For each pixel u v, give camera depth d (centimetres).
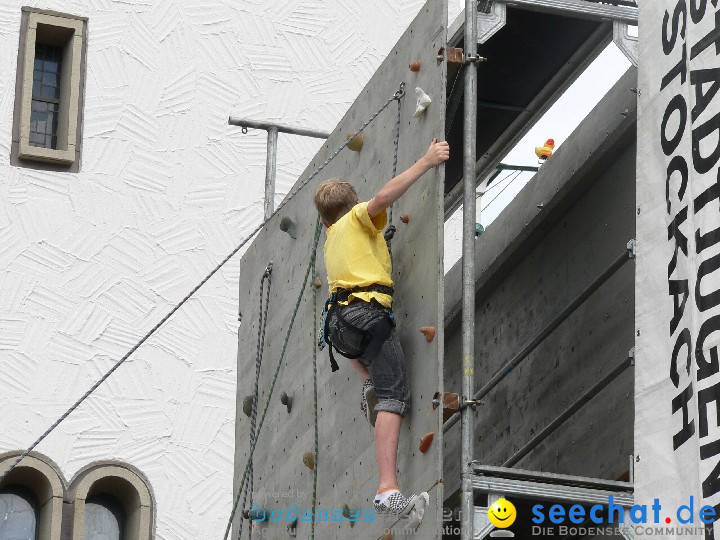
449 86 1494
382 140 1522
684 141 1304
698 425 1223
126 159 2983
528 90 1677
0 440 2731
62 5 3038
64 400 2789
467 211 1390
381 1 3219
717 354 1220
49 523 2694
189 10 3105
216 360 2892
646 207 1331
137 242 2933
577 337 1705
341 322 1348
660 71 1353
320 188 1421
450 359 1945
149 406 2830
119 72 3028
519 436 1786
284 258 1802
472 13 1447
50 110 3033
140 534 2731
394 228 1441
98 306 2872
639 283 1317
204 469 2816
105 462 2770
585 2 1495
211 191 3006
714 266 1243
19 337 2808
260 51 3119
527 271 1822
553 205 1739
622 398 1608
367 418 1456
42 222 2897
